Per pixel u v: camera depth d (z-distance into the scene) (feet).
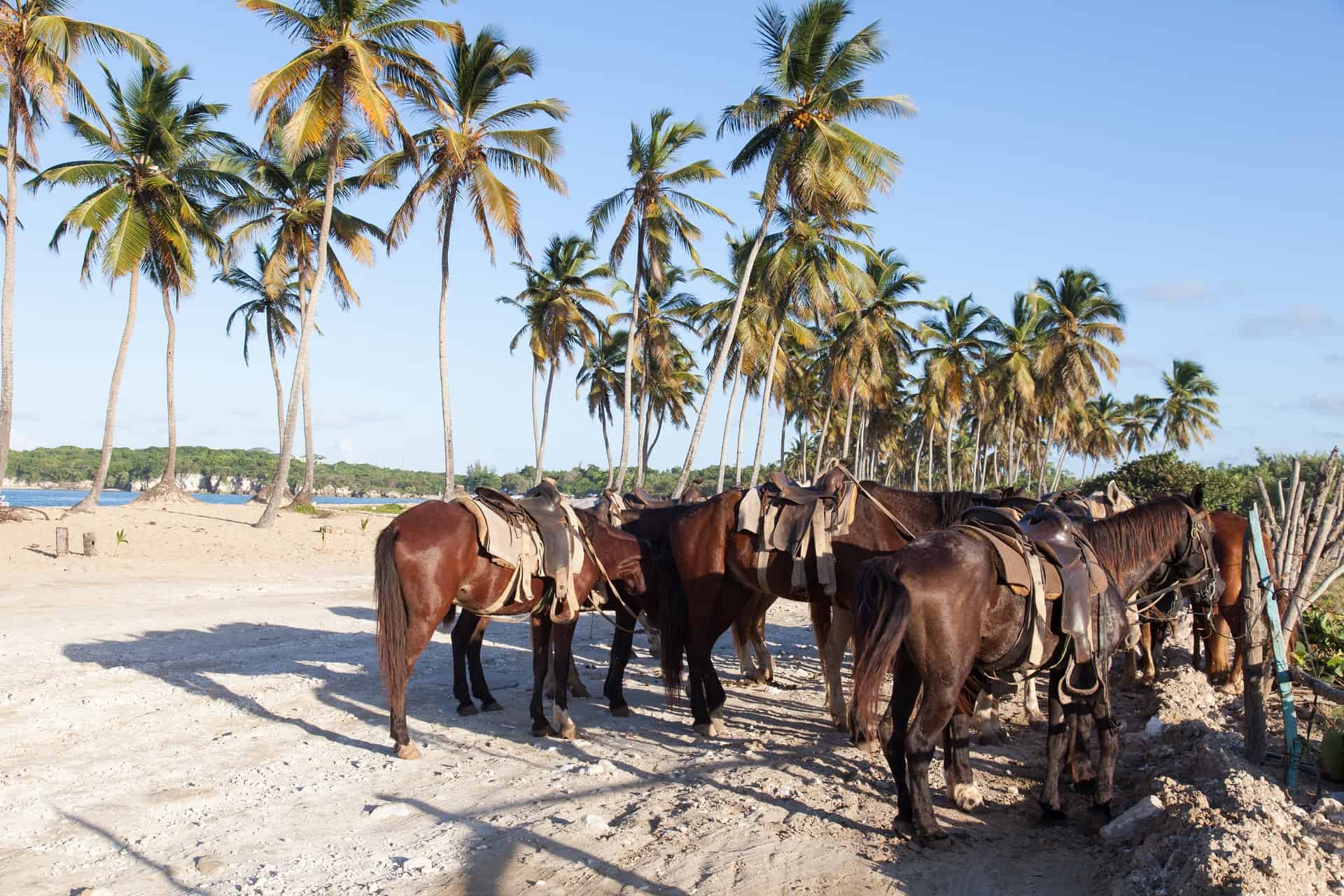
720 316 130.72
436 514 23.90
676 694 27.48
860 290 106.01
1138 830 17.24
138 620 45.01
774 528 25.08
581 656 39.68
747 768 22.48
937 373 173.68
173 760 22.84
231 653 36.99
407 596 23.24
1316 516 22.03
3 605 48.42
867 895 15.38
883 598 16.57
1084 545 19.20
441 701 30.09
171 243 94.12
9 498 277.64
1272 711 26.48
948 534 17.95
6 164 81.92
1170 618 26.63
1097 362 173.58
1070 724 20.52
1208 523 22.54
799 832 18.08
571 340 152.97
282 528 93.71
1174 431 250.16
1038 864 16.72
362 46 78.02
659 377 167.32
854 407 213.25
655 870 16.31
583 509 29.48
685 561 26.91
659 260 106.73
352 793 20.68
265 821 18.83
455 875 16.12
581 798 20.31
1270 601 20.67
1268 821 15.24
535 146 88.69
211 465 377.09
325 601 55.57
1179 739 22.80
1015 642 17.79
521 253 89.97
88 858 16.81
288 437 94.94
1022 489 25.08
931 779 21.66
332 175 88.79
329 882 15.88
